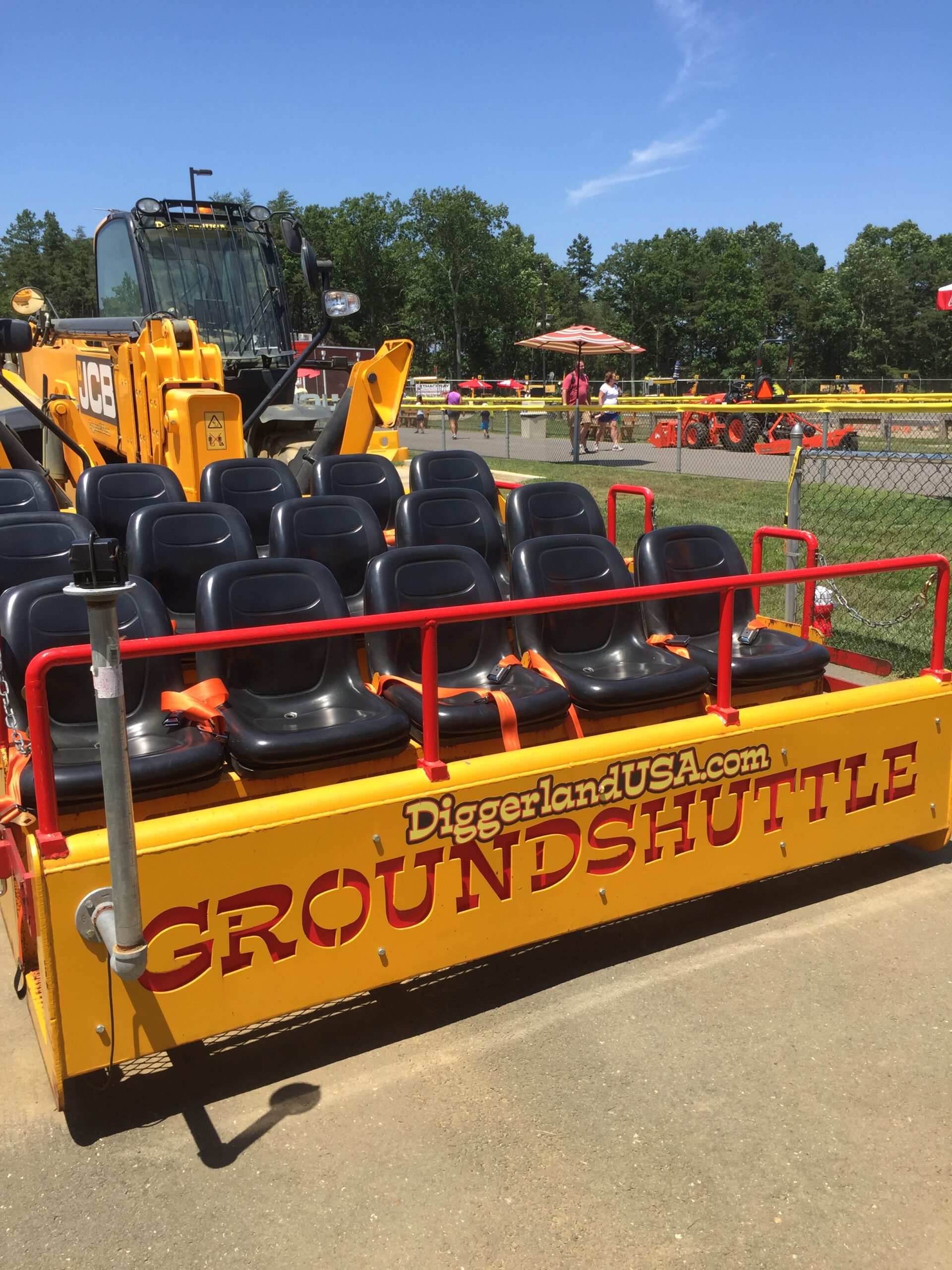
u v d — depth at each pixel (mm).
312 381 21578
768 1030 3334
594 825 3596
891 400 16703
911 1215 2580
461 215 84938
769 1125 2902
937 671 4402
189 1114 2988
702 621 5133
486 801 3359
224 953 3000
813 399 19984
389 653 4293
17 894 3059
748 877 3986
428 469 6680
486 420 24812
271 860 3023
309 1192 2678
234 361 9148
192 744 3393
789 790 4008
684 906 4211
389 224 87938
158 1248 2504
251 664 3986
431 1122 2936
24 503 5285
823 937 3926
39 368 9719
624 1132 2881
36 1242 2523
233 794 3457
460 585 4504
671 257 101000
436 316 89062
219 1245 2514
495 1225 2559
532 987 3635
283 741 3404
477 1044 3301
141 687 3785
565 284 104375
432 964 3369
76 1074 2842
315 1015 3488
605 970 3736
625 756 3598
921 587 8664
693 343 100312
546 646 4621
